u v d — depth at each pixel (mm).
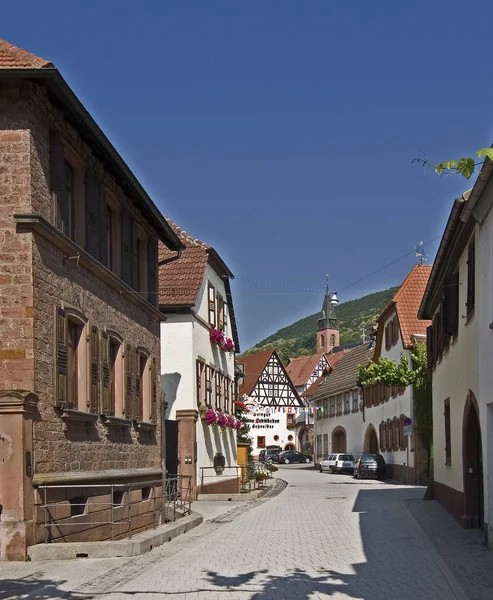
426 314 26750
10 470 12453
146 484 18984
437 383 24594
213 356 32312
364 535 16609
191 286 28703
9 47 13617
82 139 15438
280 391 89688
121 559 13156
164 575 11570
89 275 15781
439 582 11031
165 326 28453
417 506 23359
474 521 17297
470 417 17188
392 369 37656
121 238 18312
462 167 6938
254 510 23859
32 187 13086
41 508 13086
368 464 44906
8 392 12461
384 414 48281
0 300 12906
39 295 13195
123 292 18031
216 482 31141
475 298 15750
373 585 10781
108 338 16922
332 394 63562
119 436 17641
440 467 23688
